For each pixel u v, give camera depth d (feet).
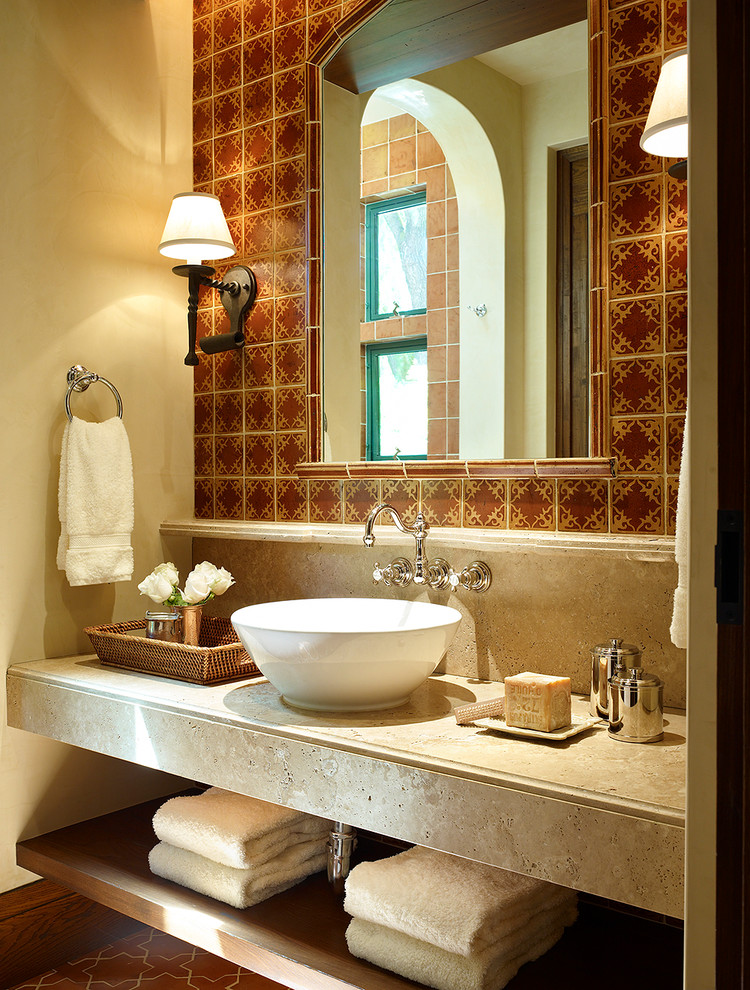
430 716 5.24
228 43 7.88
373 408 6.85
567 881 3.92
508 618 6.06
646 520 5.52
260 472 7.68
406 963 4.81
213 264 8.02
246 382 7.75
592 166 5.65
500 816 4.14
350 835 5.97
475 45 6.23
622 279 5.56
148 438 7.83
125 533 7.18
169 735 5.65
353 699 5.17
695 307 2.65
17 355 6.78
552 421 5.90
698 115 2.64
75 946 7.04
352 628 6.37
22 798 6.87
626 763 4.30
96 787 7.45
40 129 6.93
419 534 6.07
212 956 7.05
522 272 6.01
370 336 6.86
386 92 6.73
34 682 6.59
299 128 7.29
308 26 7.21
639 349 5.50
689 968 2.69
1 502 6.70
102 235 7.44
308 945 5.21
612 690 4.75
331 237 7.09
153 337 7.88
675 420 5.39
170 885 6.06
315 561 7.22
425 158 6.51
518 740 4.73
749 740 2.56
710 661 2.65
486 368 6.19
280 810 6.07
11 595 6.81
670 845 3.61
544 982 4.83
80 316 7.26
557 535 5.70
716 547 2.62
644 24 5.46
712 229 2.62
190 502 8.23
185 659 6.16
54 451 7.07
